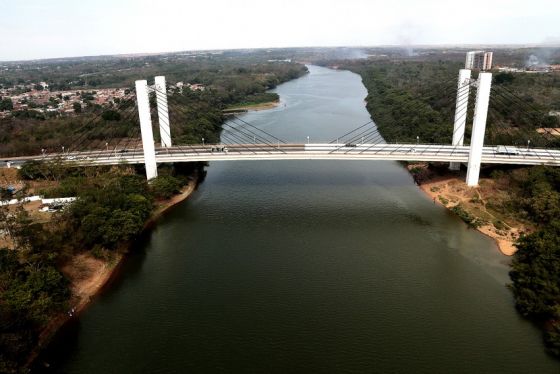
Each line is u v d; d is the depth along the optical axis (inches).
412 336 2094.0
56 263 2486.5
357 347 2025.1
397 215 3496.6
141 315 2283.5
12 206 3208.7
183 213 3614.7
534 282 2236.7
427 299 2378.2
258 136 5959.6
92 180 3597.4
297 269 2711.6
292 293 2453.2
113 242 2824.8
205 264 2785.4
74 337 2123.5
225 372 1894.7
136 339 2107.5
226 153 3890.3
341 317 2237.9
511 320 2188.7
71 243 2632.9
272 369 1904.5
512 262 2605.8
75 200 2992.1
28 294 2006.6
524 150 3912.4
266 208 3693.4
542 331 2098.9
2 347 1772.9
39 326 2071.9
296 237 3149.6
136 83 3614.7
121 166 3892.7
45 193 3373.5
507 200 3430.1
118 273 2694.4
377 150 3902.6
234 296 2432.3
